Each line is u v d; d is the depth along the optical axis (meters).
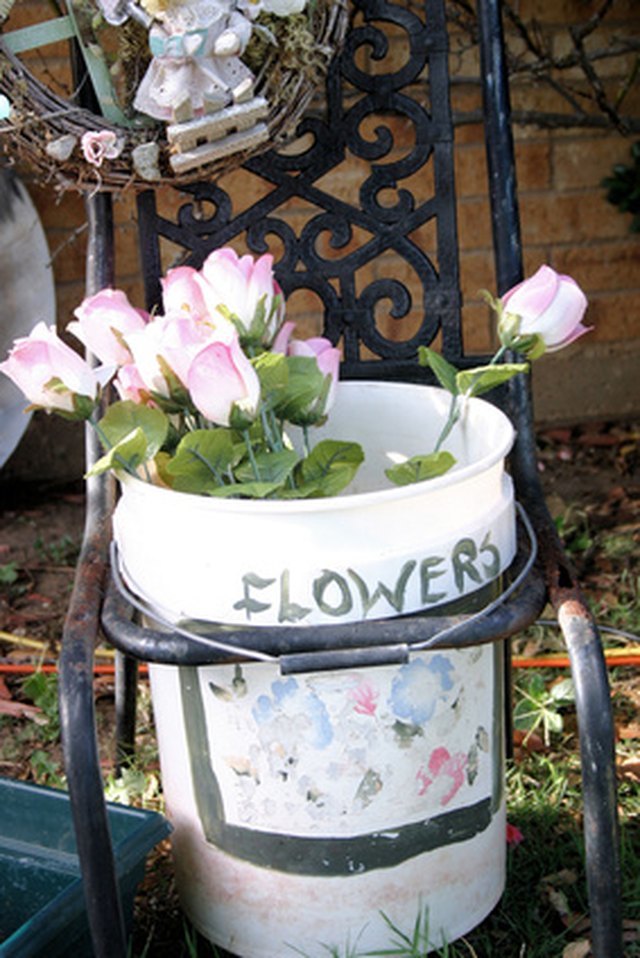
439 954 1.41
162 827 1.35
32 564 2.48
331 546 1.20
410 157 1.57
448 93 1.56
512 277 1.54
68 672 1.21
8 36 1.36
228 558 1.21
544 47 2.61
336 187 2.66
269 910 1.35
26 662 2.14
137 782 1.72
